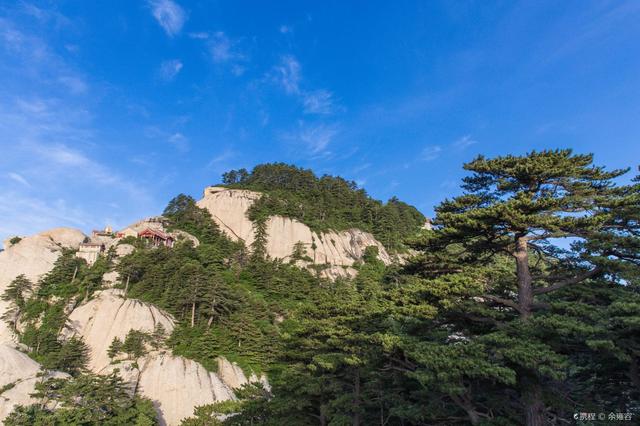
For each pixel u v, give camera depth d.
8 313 65.62
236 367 55.62
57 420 35.06
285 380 27.25
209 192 129.62
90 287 68.50
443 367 15.08
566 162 18.83
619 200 16.77
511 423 16.23
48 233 91.94
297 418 26.75
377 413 24.59
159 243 90.69
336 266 99.50
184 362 52.53
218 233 102.69
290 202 116.56
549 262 20.97
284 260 99.25
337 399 22.73
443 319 19.83
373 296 26.00
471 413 17.39
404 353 18.81
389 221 121.38
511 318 19.45
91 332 58.81
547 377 17.31
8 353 45.97
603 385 20.20
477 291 17.55
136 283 70.25
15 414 36.34
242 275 85.69
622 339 15.22
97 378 40.03
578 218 16.86
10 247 83.31
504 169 19.81
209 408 36.25
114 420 36.72
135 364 50.59
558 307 16.12
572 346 16.98
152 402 45.34
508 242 20.14
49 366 48.00
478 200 20.45
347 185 143.00
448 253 21.45
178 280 67.44
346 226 115.94
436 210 21.64
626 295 15.82
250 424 31.77
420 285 18.39
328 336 25.23
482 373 14.21
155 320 60.44
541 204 17.53
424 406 18.70
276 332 58.59
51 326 59.19
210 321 62.25
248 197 117.44
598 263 16.47
